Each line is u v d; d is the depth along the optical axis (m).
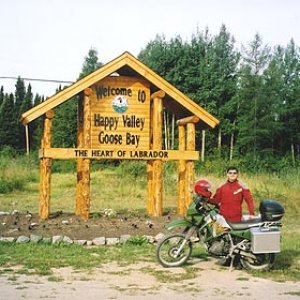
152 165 14.07
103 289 7.39
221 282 7.94
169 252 9.05
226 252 8.77
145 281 7.93
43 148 12.91
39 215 13.35
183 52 51.19
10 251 9.95
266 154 45.53
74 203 19.66
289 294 7.26
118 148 13.73
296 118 48.31
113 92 13.77
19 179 25.05
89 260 9.34
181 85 50.22
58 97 12.98
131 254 9.98
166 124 47.19
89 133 13.34
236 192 9.06
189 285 7.72
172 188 24.02
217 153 46.62
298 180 23.47
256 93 46.47
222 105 49.84
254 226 8.71
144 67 13.62
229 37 54.88
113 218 13.36
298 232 13.17
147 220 13.09
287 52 53.50
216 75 50.91
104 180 27.95
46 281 7.79
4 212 14.90
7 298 6.79
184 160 14.19
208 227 8.84
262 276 8.38
